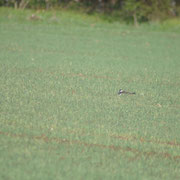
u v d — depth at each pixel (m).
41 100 32.00
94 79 40.09
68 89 35.75
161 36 71.38
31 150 23.06
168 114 31.45
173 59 53.56
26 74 39.84
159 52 57.88
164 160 23.98
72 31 68.00
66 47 55.81
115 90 36.72
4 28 65.12
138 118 29.91
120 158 23.41
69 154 23.11
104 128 27.42
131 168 22.25
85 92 35.25
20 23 69.56
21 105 30.44
